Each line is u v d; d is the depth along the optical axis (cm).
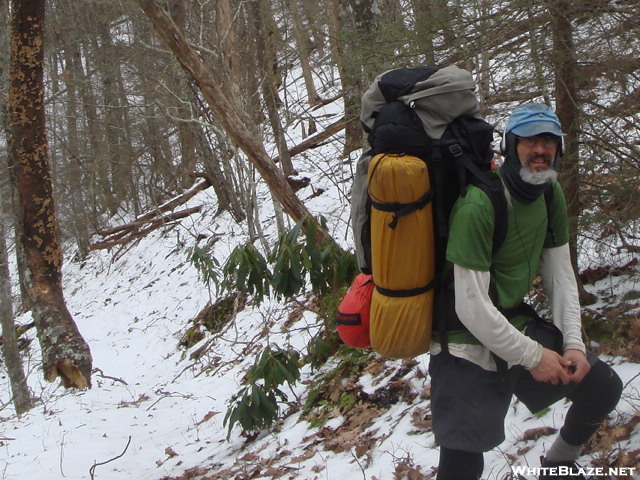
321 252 576
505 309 250
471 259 234
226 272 586
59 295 482
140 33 1442
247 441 598
